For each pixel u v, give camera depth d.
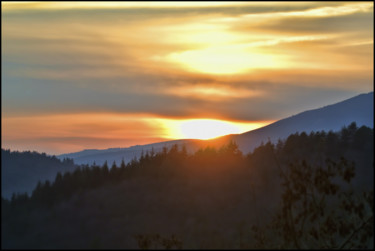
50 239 109.19
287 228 55.38
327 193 51.72
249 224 114.62
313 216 53.16
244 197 133.50
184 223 121.25
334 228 54.03
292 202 53.84
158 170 158.25
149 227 119.94
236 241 104.19
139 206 133.25
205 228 116.38
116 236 115.19
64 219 122.00
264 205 126.81
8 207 126.44
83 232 117.62
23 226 118.44
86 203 132.88
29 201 131.12
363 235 53.00
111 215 125.19
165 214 129.38
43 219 121.31
